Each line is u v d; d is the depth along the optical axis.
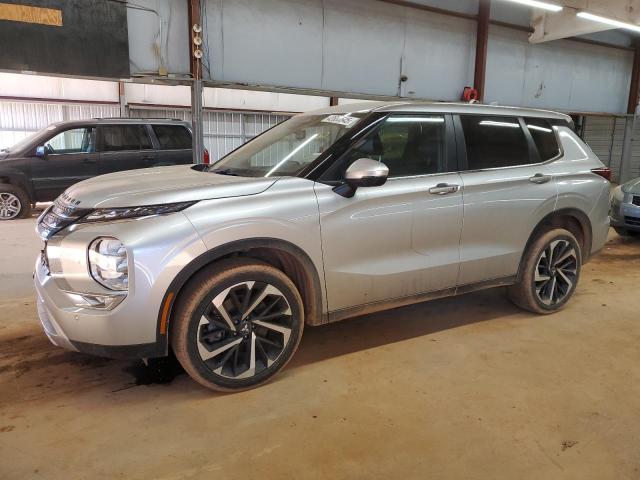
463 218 3.50
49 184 8.89
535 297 4.05
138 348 2.56
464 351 3.48
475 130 3.70
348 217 3.03
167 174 3.23
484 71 13.63
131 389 2.91
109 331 2.50
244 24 10.21
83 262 2.52
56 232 2.63
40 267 2.84
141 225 2.50
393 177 3.27
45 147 8.77
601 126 19.70
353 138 3.17
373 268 3.17
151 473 2.19
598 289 5.02
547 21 13.91
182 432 2.49
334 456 2.32
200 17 9.67
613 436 2.51
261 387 2.94
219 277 2.67
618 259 6.44
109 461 2.26
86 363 3.23
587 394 2.91
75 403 2.75
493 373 3.16
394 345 3.57
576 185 4.11
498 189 3.65
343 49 11.59
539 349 3.53
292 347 2.99
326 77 11.48
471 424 2.59
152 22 9.42
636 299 4.70
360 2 11.62
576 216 4.16
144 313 2.51
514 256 3.85
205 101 18.70
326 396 2.85
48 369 3.14
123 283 2.49
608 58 16.62
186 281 2.64
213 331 2.76
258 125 19.98
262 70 10.60
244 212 2.72
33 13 8.30
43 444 2.38
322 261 2.98
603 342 3.67
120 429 2.51
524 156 3.94
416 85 12.90
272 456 2.31
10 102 16.06
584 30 13.12
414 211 3.27
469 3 13.35
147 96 17.80
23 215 8.87
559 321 4.08
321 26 11.18
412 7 12.41
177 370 3.14
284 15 10.66
